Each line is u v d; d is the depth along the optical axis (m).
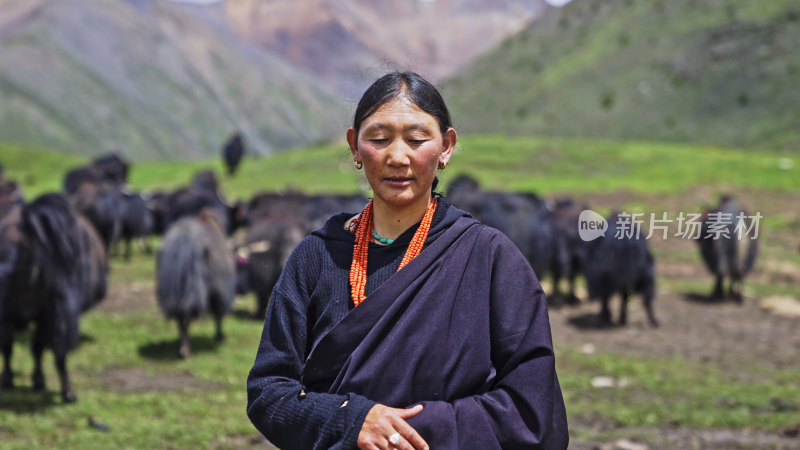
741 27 108.75
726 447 5.93
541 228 13.09
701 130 91.50
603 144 47.53
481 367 1.98
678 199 27.56
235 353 8.88
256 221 11.46
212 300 9.05
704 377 8.23
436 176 2.26
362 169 2.21
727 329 11.16
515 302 2.04
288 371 2.07
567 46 125.06
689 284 15.59
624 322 11.37
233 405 6.80
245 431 5.96
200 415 6.43
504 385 1.98
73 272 6.57
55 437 5.69
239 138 39.09
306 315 2.13
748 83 97.44
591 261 11.43
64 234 6.39
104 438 5.64
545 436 1.92
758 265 17.61
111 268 16.00
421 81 2.14
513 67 123.69
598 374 8.31
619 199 27.58
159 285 8.55
